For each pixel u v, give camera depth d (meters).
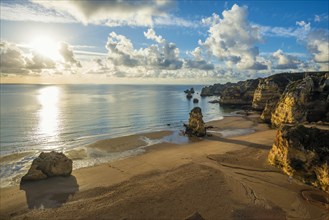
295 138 25.61
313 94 46.09
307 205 20.33
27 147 40.34
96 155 36.09
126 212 19.52
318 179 23.00
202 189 23.19
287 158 26.22
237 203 20.64
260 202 20.83
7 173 28.91
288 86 53.09
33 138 46.34
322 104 44.34
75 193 23.17
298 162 24.98
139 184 24.86
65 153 36.94
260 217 18.72
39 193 23.31
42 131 52.19
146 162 32.28
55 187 24.55
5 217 19.41
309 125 35.12
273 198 21.52
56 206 20.83
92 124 60.62
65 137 47.44
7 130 52.66
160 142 43.91
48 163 27.11
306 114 45.19
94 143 42.69
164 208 19.95
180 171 28.20
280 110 51.59
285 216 18.89
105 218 18.80
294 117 46.53
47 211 20.06
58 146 41.12
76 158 34.72
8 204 21.34
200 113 48.72
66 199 22.03
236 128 56.03
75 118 68.75
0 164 32.03
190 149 38.78
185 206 20.20
